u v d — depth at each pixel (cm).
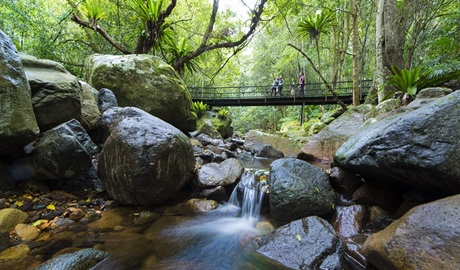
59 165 284
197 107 1062
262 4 693
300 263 187
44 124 319
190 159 336
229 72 2036
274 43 1875
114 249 216
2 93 231
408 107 368
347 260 194
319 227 210
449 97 187
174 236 248
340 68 1340
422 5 675
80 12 812
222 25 1213
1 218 223
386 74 629
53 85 325
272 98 1192
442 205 152
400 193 276
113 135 286
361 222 241
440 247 134
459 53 615
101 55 656
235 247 231
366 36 1332
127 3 847
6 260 189
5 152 268
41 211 261
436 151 179
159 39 780
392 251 152
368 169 255
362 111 532
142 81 600
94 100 442
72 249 211
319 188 281
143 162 270
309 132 874
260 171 384
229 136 1182
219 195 332
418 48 743
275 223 271
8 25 615
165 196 303
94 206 292
